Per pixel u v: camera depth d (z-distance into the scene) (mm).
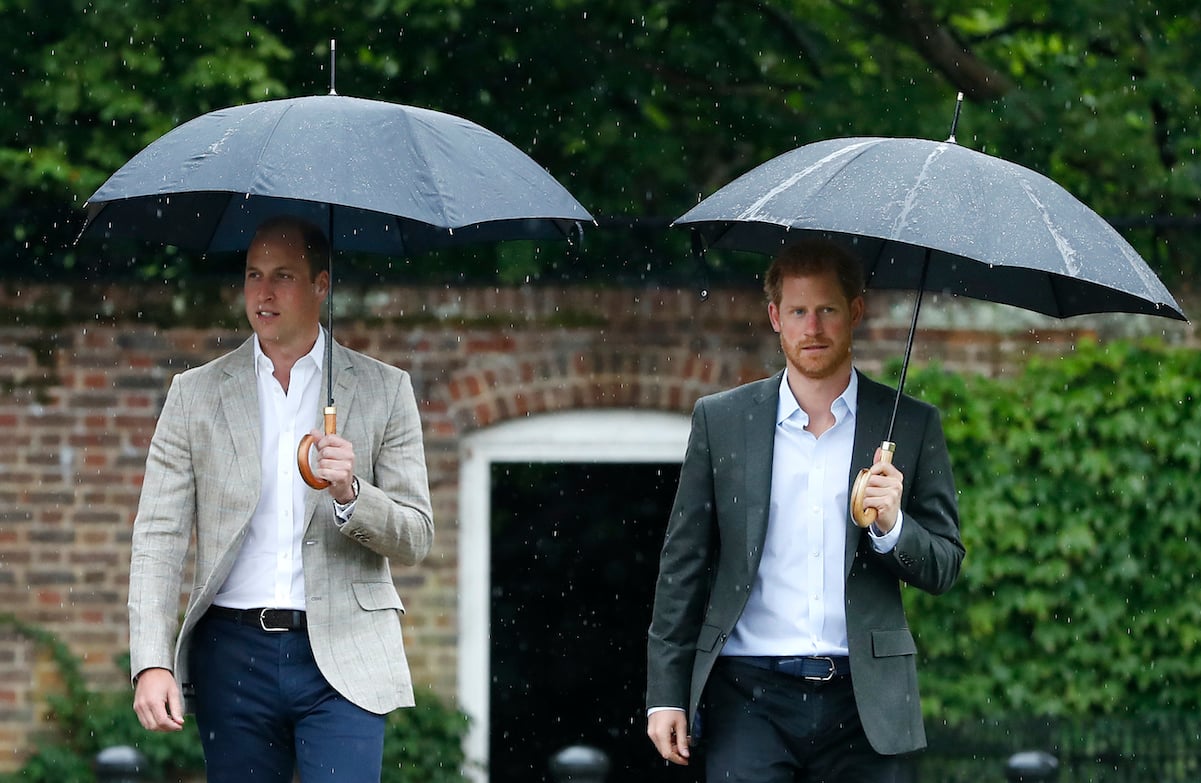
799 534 16891
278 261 16891
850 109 41406
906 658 16828
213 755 16922
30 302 35812
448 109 40562
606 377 36438
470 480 36375
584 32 40844
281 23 38781
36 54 36438
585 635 44875
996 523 35406
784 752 16906
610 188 40781
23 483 35594
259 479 16781
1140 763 32875
